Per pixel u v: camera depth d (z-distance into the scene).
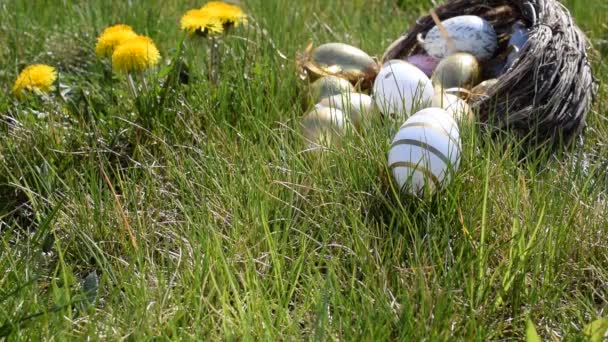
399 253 1.32
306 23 1.77
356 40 1.72
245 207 1.39
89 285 1.31
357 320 1.25
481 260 1.30
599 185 1.40
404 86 1.44
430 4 1.87
